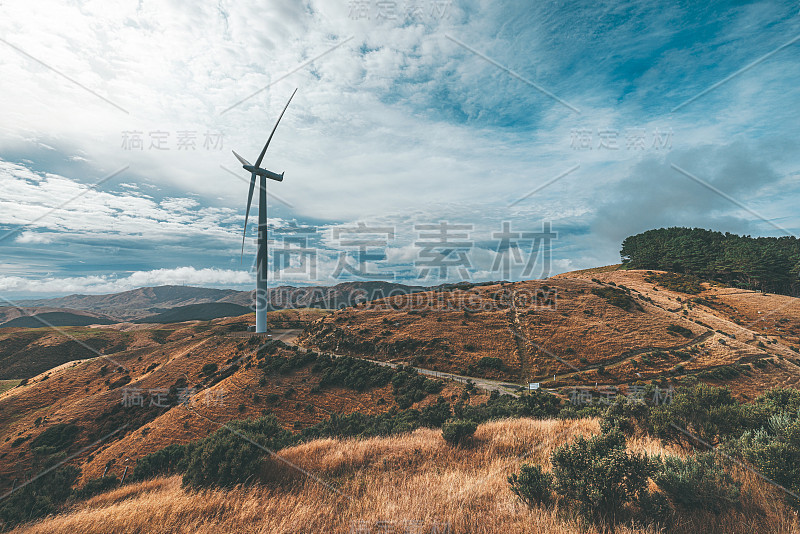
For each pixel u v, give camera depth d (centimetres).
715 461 685
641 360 6234
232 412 5906
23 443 6200
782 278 10562
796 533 505
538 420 1658
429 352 7438
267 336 9431
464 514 659
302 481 941
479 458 1043
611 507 609
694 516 571
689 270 13025
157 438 5550
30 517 1148
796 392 994
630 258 16775
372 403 5744
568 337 7462
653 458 673
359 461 1068
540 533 554
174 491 1005
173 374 8144
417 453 1115
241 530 688
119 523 747
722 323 7800
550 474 702
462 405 3180
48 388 8512
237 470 947
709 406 940
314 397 6128
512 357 7006
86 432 6488
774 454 625
